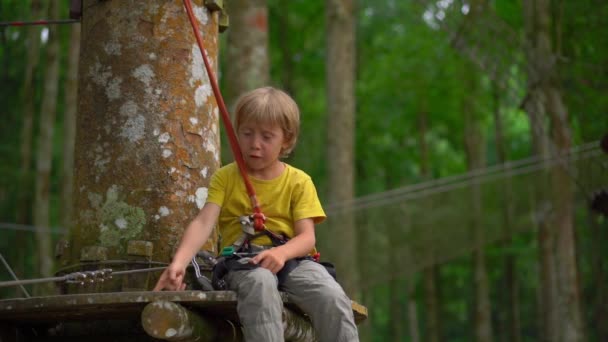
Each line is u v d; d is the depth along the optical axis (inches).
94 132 164.1
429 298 940.6
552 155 506.3
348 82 605.0
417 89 892.6
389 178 1023.0
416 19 864.9
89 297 126.9
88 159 163.6
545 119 492.4
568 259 610.5
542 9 551.5
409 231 530.3
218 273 135.5
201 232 137.3
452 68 853.2
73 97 549.0
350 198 591.2
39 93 743.1
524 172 577.3
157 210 159.3
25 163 636.7
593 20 474.9
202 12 173.0
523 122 1077.8
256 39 446.6
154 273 155.5
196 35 152.3
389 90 912.3
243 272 130.9
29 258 657.6
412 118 947.3
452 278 1175.0
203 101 169.2
